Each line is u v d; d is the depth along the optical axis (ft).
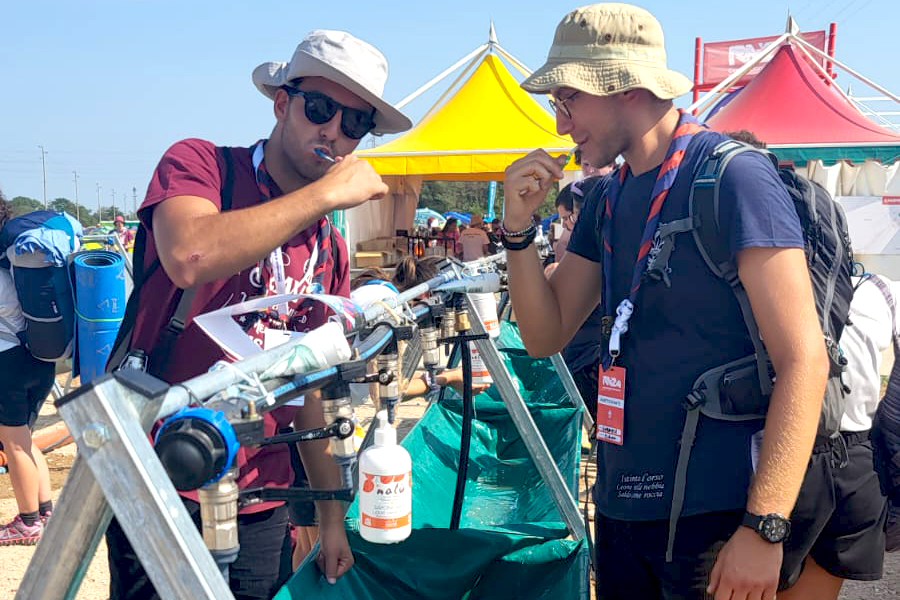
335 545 7.09
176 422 3.64
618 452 6.60
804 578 8.99
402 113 6.60
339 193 5.60
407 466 5.93
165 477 3.33
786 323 5.41
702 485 6.04
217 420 3.65
